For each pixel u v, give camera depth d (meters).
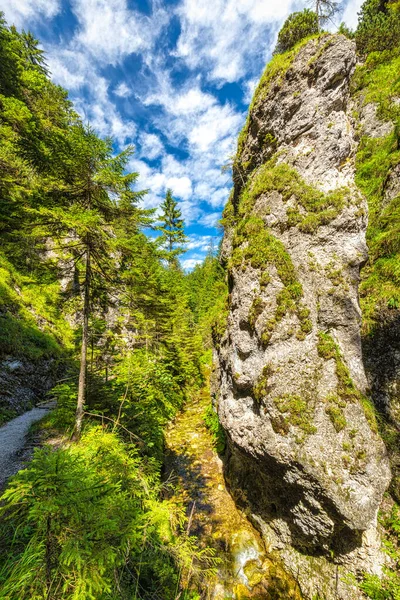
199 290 39.81
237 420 7.38
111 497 3.14
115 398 9.51
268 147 9.54
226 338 8.95
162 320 20.33
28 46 25.34
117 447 6.67
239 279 8.02
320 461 5.59
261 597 5.85
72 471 2.59
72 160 6.86
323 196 7.38
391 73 13.02
